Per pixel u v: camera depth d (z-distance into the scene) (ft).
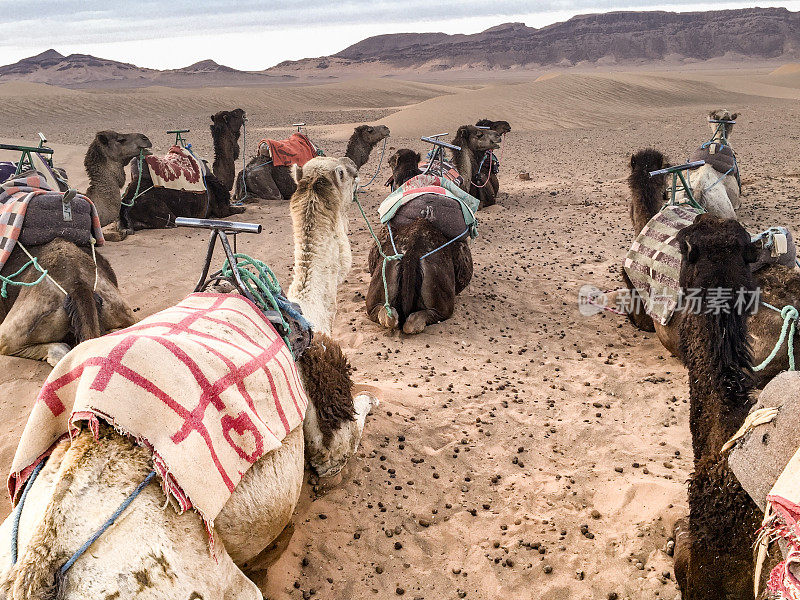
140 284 33.86
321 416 15.66
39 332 23.38
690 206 25.93
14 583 8.54
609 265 36.81
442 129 121.39
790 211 45.62
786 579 8.91
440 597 14.44
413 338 27.61
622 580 14.55
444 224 28.99
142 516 9.37
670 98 159.74
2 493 17.10
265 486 11.51
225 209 48.73
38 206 24.06
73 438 9.97
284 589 14.40
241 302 13.37
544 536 16.06
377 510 16.97
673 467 18.34
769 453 10.36
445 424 20.85
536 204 53.11
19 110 177.17
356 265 37.50
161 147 104.94
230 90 234.79
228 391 10.96
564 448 19.74
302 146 56.75
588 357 25.84
